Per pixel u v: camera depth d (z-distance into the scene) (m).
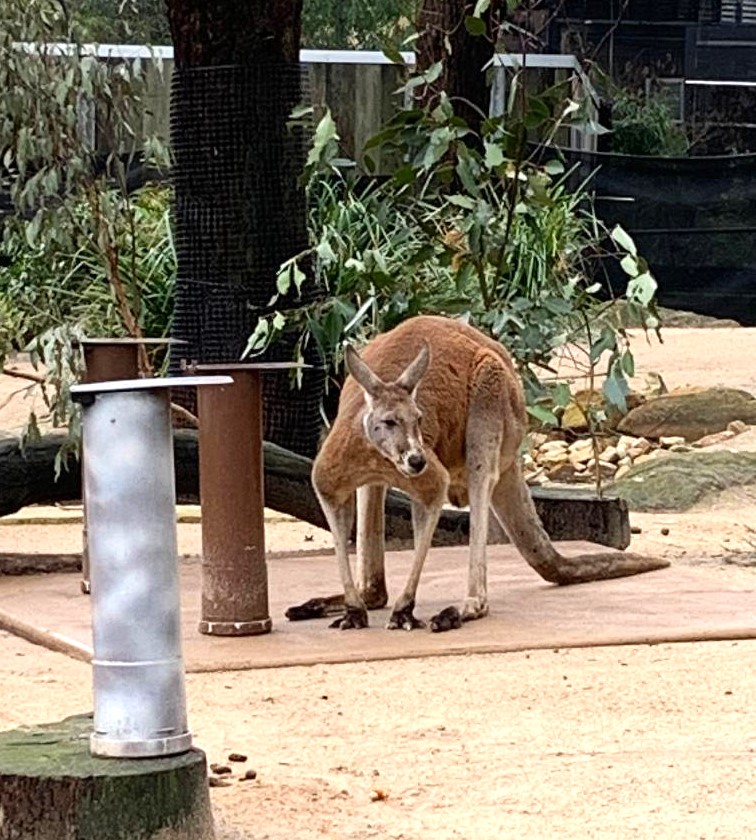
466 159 9.43
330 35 29.66
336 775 5.15
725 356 18.86
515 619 7.50
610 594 8.07
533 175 9.93
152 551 4.23
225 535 7.20
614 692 6.20
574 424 13.61
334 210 12.47
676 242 22.34
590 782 5.02
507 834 4.54
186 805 4.18
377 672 6.61
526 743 5.50
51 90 9.50
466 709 5.97
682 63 30.25
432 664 6.74
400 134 9.55
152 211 13.66
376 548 7.77
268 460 8.95
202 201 10.34
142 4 20.34
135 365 7.97
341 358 10.72
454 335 7.64
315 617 7.61
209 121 10.28
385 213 11.16
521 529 8.09
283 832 4.58
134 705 4.23
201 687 6.38
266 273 10.31
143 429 4.22
